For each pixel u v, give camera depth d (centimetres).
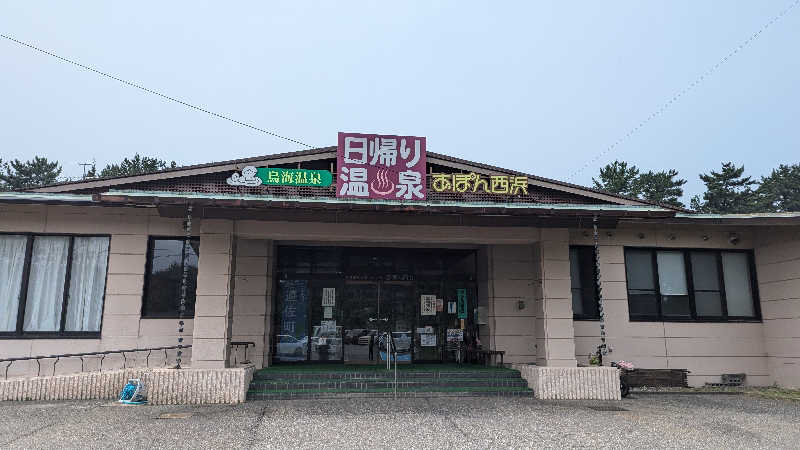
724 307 1407
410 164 1227
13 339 1163
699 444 727
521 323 1402
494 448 692
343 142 1215
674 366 1359
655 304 1395
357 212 1085
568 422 859
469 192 1244
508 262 1427
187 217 1105
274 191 1209
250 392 1076
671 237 1423
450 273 1517
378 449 683
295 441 718
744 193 4528
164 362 1195
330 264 1473
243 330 1292
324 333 1435
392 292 1486
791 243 1310
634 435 773
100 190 1212
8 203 1176
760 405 1056
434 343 1475
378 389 1143
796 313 1291
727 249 1437
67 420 839
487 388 1162
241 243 1327
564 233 1255
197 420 846
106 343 1184
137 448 674
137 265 1223
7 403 1004
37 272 1205
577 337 1351
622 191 4388
